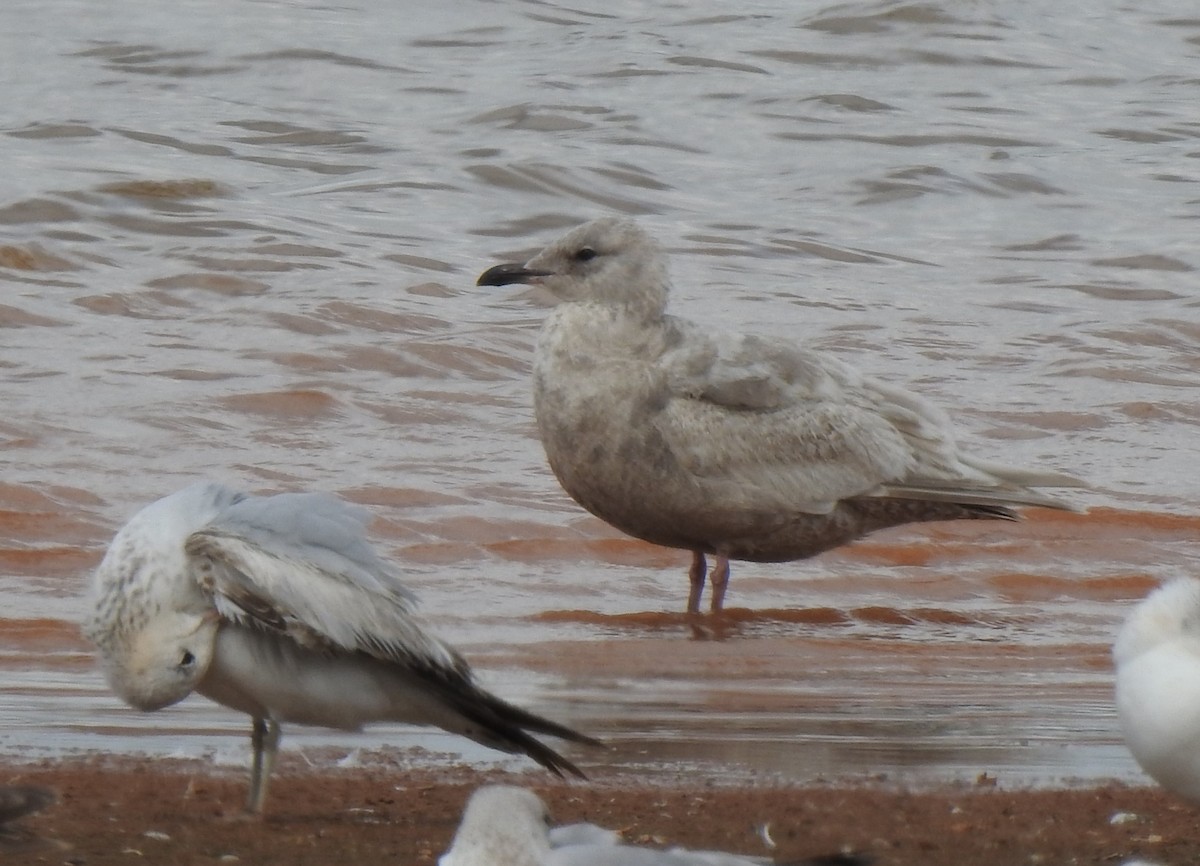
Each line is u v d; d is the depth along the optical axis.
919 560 15.52
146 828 8.18
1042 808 8.91
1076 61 37.97
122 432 17.41
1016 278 25.81
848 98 34.47
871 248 27.05
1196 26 41.19
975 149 32.47
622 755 9.91
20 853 7.34
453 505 16.22
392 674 8.13
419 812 8.62
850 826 8.54
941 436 14.20
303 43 35.97
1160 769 7.57
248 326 20.97
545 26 38.84
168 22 36.84
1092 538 16.22
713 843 8.22
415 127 31.53
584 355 13.20
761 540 13.66
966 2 39.38
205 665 7.96
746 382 13.40
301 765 9.55
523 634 12.90
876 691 11.66
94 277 22.52
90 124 30.11
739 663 12.27
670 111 32.97
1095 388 20.84
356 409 18.55
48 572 13.91
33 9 37.38
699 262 25.53
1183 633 7.59
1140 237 28.14
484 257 24.97
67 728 10.11
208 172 27.92
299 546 7.96
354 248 24.62
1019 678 12.14
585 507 13.66
